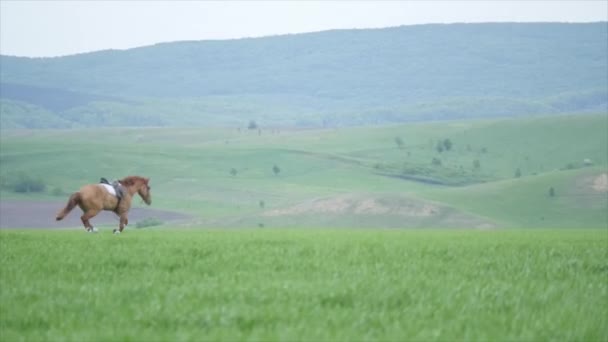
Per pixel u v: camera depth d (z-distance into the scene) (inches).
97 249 3075.8
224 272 2315.5
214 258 2699.3
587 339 1476.4
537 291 1990.7
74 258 2679.6
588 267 2655.0
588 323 1587.1
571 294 1961.1
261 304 1756.9
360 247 3240.7
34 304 1740.9
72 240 3693.4
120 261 2588.6
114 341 1384.1
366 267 2429.9
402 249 3176.7
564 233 5669.3
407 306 1749.5
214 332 1455.5
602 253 3216.0
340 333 1443.2
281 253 2923.2
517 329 1534.2
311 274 2268.7
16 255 2819.9
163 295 1849.2
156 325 1540.4
